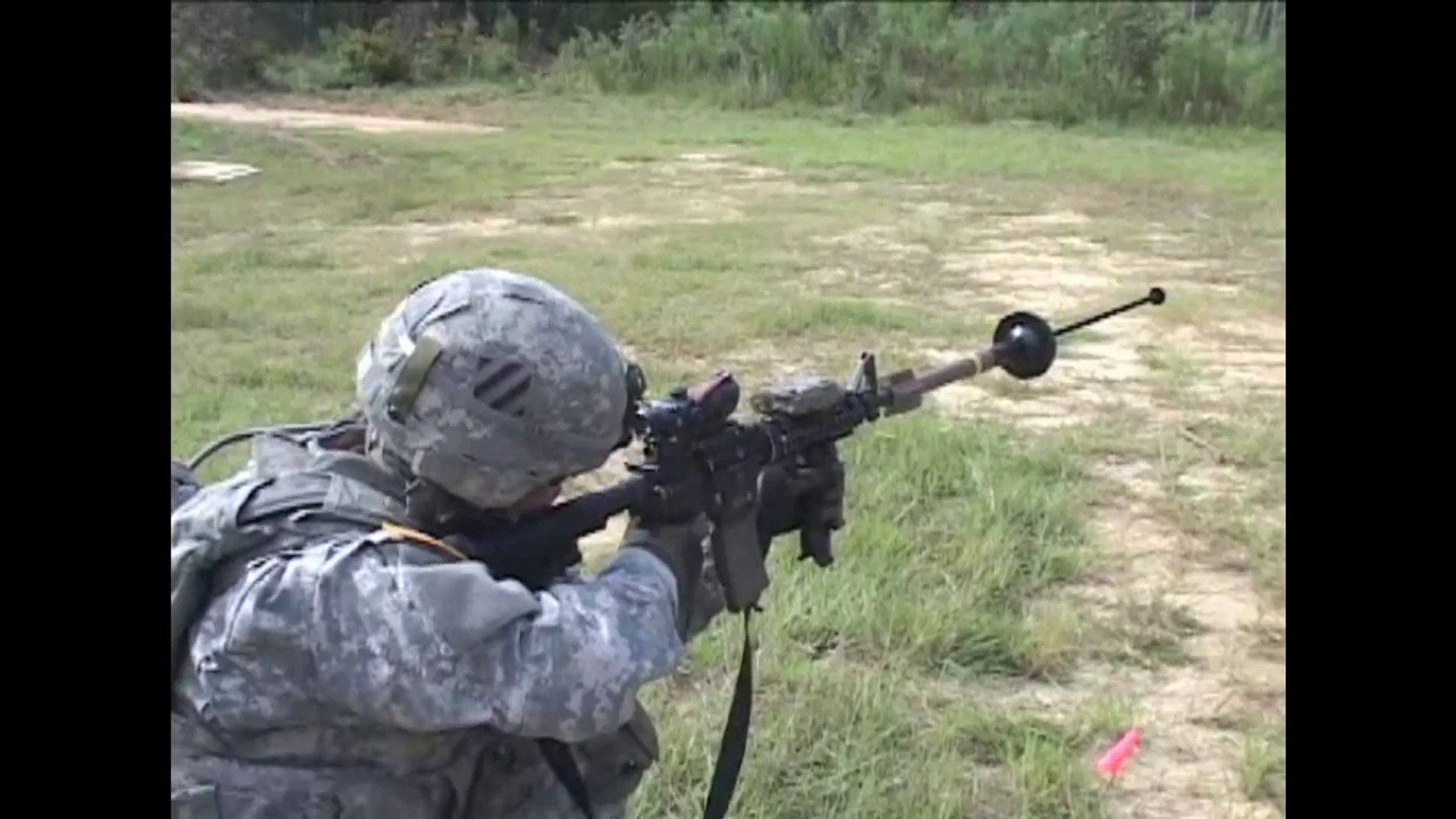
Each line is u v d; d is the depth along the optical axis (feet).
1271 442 21.97
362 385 6.82
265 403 22.44
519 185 48.29
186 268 33.04
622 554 7.22
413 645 6.34
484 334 6.59
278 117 69.67
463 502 6.86
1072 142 67.46
